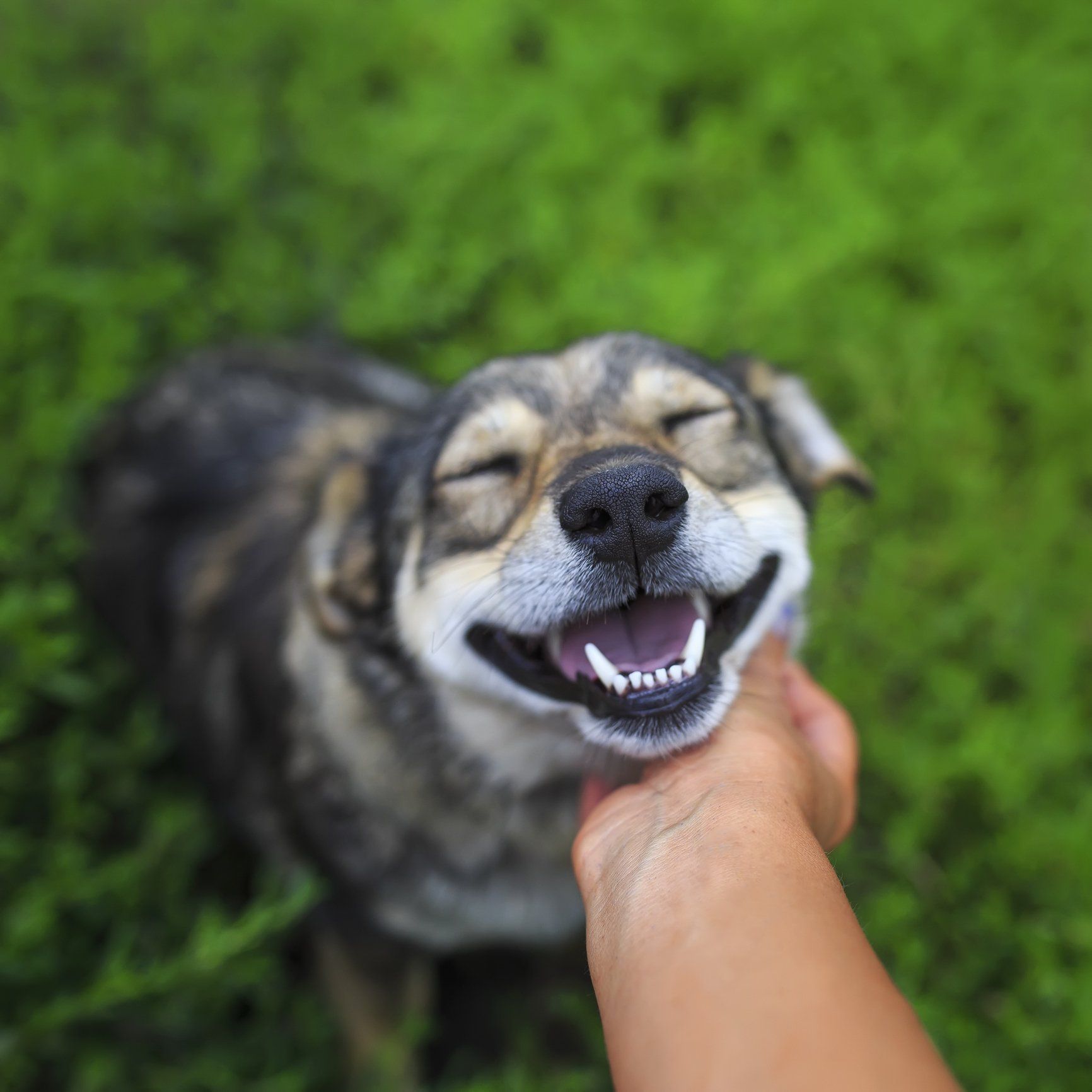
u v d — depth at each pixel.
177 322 0.62
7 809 0.46
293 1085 0.42
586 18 0.81
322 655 0.41
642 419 0.37
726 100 0.79
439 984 0.51
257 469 0.51
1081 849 0.46
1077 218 0.69
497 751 0.38
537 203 0.67
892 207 0.70
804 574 0.38
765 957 0.21
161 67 0.74
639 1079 0.21
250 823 0.47
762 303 0.62
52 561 0.51
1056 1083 0.41
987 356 0.65
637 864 0.26
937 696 0.53
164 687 0.51
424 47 0.78
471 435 0.37
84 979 0.44
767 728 0.31
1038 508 0.60
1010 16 0.83
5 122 0.70
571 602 0.33
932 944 0.47
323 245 0.66
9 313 0.55
